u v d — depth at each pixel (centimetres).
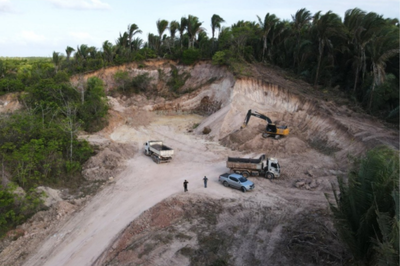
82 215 2348
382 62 4125
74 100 4641
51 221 2244
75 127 3616
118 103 6088
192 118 5697
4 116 3709
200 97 6069
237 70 5488
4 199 2111
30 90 4831
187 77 6688
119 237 2053
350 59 4919
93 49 7862
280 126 4012
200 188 2816
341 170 3131
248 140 4016
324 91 4841
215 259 1806
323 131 3934
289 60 6181
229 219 2284
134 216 2330
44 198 2483
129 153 3750
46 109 4075
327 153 3597
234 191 2758
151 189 2805
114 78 6638
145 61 7106
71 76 6450
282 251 1880
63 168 2997
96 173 3098
